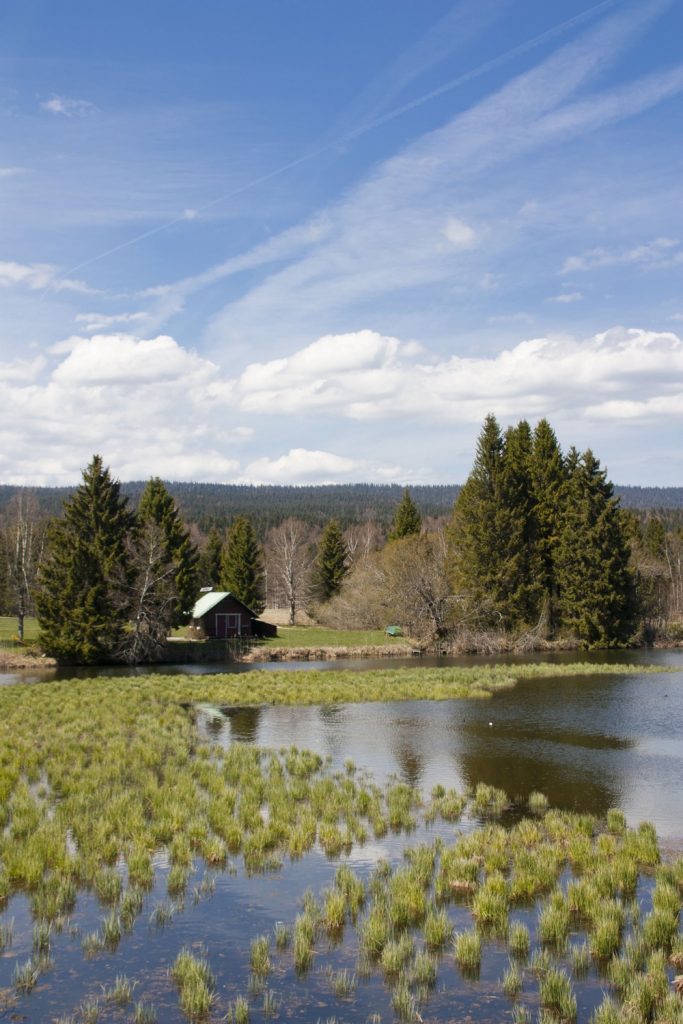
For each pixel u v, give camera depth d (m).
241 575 90.69
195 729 27.44
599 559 69.00
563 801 19.11
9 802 17.25
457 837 15.73
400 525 95.50
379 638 72.31
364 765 22.95
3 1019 9.18
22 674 49.72
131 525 58.38
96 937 11.19
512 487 72.25
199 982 9.67
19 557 61.75
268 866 14.13
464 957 10.66
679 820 17.52
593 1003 9.71
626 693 38.53
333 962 10.70
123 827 15.61
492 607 68.88
